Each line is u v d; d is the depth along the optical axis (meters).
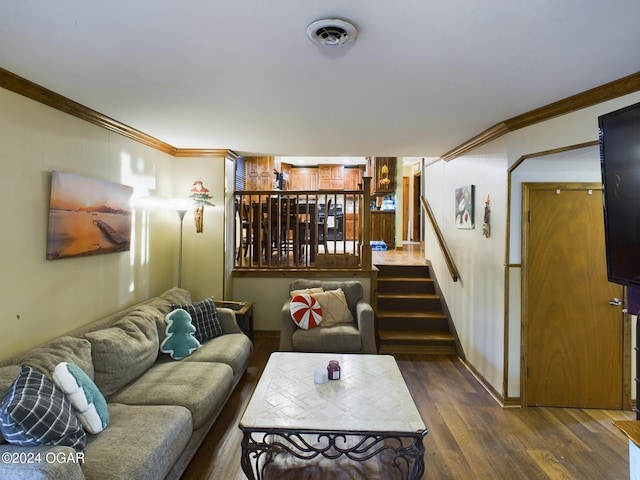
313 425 1.93
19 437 1.49
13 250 2.15
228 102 2.54
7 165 2.10
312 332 3.67
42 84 2.21
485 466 2.30
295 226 4.88
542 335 3.10
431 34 1.59
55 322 2.48
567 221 3.07
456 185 4.32
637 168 1.60
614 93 2.20
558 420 2.88
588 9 1.39
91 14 1.44
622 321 3.07
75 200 2.62
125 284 3.36
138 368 2.56
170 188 4.31
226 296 4.51
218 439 2.55
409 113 2.79
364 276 4.74
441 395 3.29
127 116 2.89
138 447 1.74
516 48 1.72
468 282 3.93
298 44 1.69
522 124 2.87
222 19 1.48
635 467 1.32
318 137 3.60
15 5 1.37
